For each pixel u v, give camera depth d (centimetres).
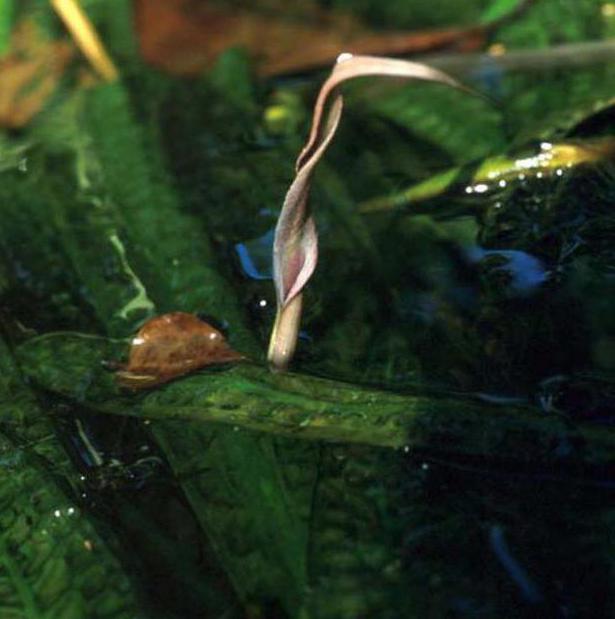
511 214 87
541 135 89
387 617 75
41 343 84
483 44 98
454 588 75
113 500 79
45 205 92
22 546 77
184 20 101
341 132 94
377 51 99
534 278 85
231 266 87
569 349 82
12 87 98
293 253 79
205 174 92
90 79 99
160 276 87
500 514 77
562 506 77
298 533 77
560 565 76
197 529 77
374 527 77
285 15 101
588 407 79
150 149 94
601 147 88
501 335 83
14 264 89
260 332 84
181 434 80
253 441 80
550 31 98
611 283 84
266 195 91
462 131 93
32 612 75
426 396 80
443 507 77
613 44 95
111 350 84
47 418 81
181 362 82
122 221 90
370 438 79
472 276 85
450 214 88
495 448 78
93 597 76
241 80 98
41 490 79
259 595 75
